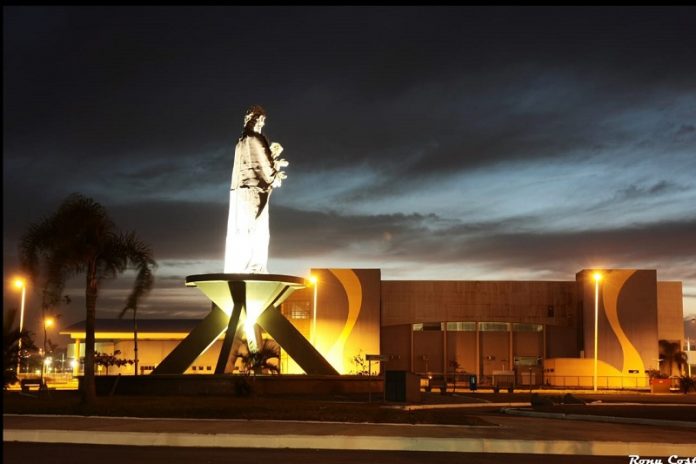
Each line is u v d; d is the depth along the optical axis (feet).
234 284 171.63
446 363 329.93
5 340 118.32
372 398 156.35
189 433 68.44
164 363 173.17
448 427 77.25
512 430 75.77
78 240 106.93
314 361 175.01
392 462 58.65
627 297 311.68
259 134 177.06
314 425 76.74
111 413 87.15
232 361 169.17
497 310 330.34
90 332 108.58
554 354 330.54
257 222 174.60
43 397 129.90
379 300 316.40
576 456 64.03
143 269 112.16
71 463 56.08
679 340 330.54
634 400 175.83
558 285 332.39
